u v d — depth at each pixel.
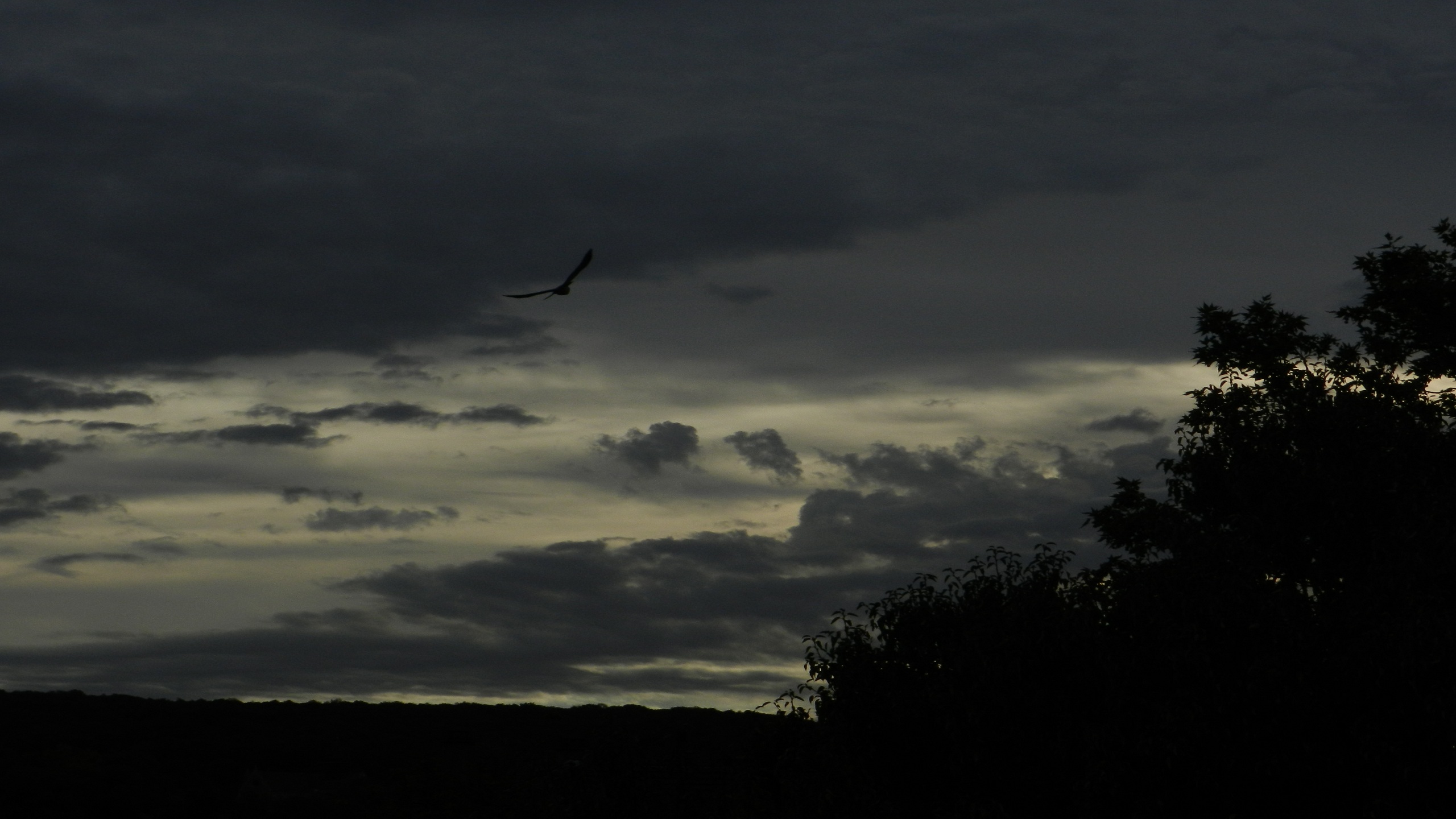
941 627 18.83
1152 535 18.77
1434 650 14.52
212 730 67.06
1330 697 15.37
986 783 17.16
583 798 25.80
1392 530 17.55
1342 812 15.55
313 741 62.31
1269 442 20.30
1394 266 29.97
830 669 18.81
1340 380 22.89
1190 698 15.41
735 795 22.70
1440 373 29.58
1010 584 18.72
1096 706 16.86
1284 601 16.42
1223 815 15.59
